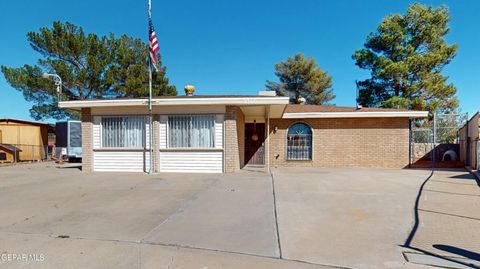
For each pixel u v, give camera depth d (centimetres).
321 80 3747
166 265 367
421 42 2423
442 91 2373
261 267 362
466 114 1775
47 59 2256
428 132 1855
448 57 2388
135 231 485
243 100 1141
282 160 1577
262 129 1638
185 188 846
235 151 1181
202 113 1188
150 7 1184
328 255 392
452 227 496
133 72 2495
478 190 809
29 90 2238
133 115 1224
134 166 1218
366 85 2633
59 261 378
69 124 1877
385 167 1502
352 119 1531
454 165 1516
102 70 2308
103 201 690
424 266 359
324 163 1545
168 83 2758
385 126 1510
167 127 1204
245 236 462
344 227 500
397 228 493
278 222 528
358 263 369
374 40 2522
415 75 2405
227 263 372
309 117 1534
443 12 2414
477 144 1227
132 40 2689
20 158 1956
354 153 1528
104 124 1244
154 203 670
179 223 527
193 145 1192
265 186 873
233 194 762
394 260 375
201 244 432
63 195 757
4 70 2234
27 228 500
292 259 383
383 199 698
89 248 417
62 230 490
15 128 2012
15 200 703
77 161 1953
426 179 1018
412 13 2412
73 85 2245
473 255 387
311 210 604
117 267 362
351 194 755
